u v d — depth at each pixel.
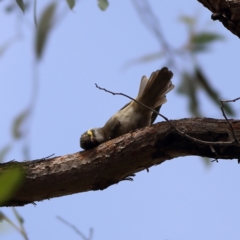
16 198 6.72
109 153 6.45
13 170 1.98
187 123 6.07
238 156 5.86
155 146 6.23
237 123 5.89
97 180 6.62
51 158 6.70
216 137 5.89
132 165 6.49
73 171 6.53
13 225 3.51
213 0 5.77
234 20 5.73
